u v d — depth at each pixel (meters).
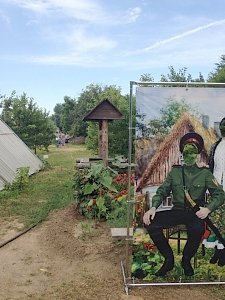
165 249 4.91
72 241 6.77
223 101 4.71
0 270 5.62
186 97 4.70
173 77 18.23
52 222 8.17
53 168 19.17
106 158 10.98
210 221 4.89
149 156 4.75
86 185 8.49
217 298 4.68
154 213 4.83
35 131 28.64
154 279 4.96
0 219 8.48
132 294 4.75
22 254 6.31
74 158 25.97
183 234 4.89
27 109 28.17
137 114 4.70
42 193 11.51
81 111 51.69
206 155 4.77
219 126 4.73
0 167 12.87
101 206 8.19
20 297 4.72
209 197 4.84
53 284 5.12
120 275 5.32
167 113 4.70
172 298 4.66
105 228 7.56
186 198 4.83
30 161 17.47
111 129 16.45
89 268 5.64
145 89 4.67
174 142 4.75
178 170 4.79
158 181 4.79
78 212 8.73
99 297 4.68
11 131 18.91
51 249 6.54
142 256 4.93
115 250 6.28
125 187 9.46
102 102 10.96
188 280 4.98
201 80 18.53
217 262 4.97
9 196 10.84
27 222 8.14
